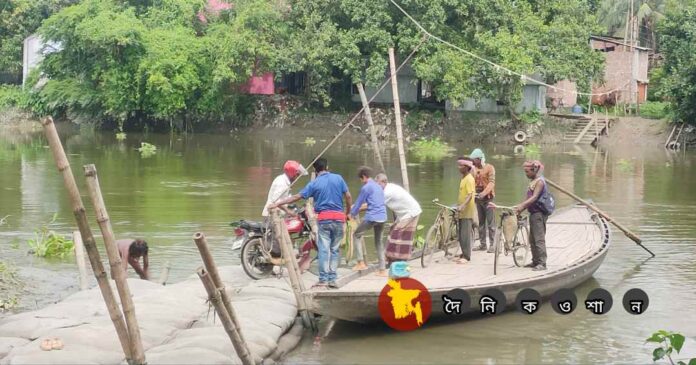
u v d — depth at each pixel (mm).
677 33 43188
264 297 10281
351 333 9812
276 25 42031
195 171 26375
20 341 8398
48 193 20500
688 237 16062
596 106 45969
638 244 14344
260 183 23312
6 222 16359
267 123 44031
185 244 14352
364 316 9641
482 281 10555
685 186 24250
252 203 19328
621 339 9727
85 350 8000
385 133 41781
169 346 8266
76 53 44656
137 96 42406
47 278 11805
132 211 17938
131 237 14906
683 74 38594
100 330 8484
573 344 9523
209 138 41438
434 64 39062
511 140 40781
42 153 31766
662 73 44688
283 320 9547
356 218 11812
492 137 41156
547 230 14734
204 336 8516
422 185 23672
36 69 46406
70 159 29656
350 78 44312
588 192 22766
